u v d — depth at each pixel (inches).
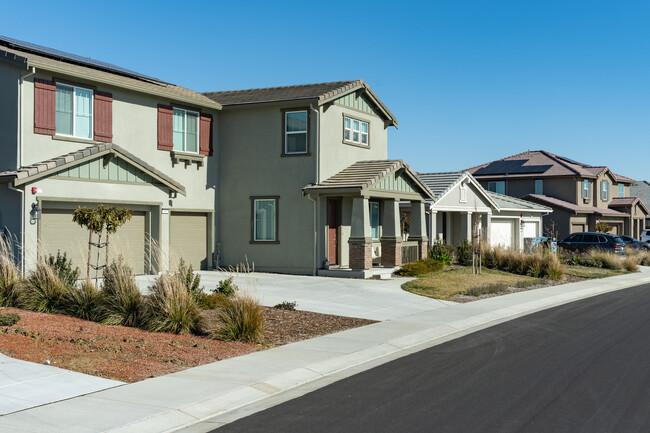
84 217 608.4
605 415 292.2
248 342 466.6
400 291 768.3
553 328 557.0
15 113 700.0
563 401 316.8
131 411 298.4
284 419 293.4
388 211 956.0
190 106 924.0
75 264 733.3
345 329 533.3
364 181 881.5
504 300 745.6
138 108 842.2
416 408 307.4
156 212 847.7
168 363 394.3
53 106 730.2
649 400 317.7
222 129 978.7
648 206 2561.5
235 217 966.4
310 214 918.4
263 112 949.8
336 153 955.3
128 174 800.9
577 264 1315.2
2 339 412.2
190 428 283.0
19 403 305.7
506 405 310.3
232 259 968.3
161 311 486.6
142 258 840.9
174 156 887.1
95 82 779.4
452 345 477.1
